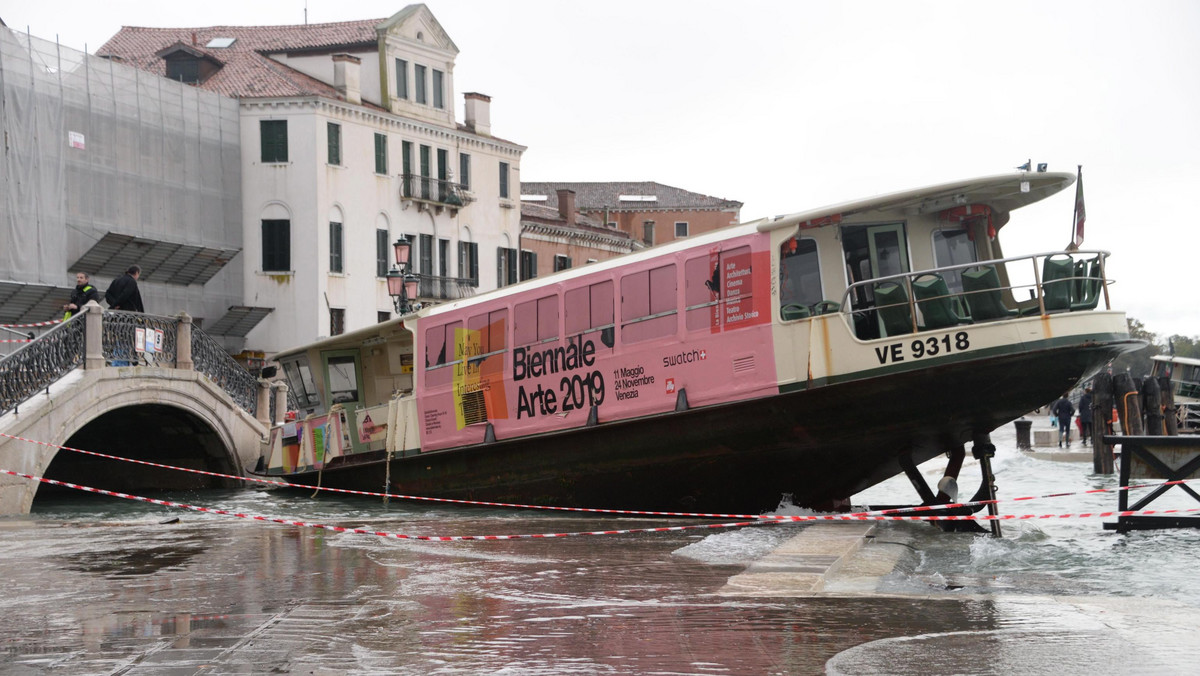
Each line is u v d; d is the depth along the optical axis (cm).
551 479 1906
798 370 1573
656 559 1139
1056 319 1461
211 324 4891
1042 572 1172
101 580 1009
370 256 5284
